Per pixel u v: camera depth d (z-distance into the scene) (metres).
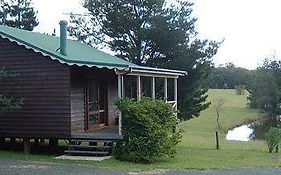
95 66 14.86
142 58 27.58
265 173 12.49
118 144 14.64
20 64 15.62
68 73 14.98
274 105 48.06
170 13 26.97
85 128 16.86
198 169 12.98
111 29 27.67
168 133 14.91
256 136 35.16
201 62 27.14
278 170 13.19
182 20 26.80
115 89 20.77
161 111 14.89
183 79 26.97
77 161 13.69
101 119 19.06
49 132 15.29
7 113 15.80
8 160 13.79
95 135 14.99
